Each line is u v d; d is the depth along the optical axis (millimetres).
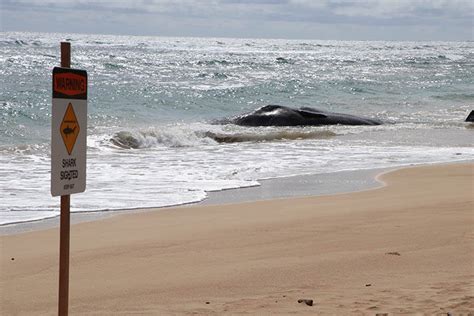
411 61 117938
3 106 34031
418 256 9844
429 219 12695
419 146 27094
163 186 17391
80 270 9336
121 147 26234
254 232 11789
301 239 11180
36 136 27859
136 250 10484
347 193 16531
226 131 30547
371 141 28578
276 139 29469
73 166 5320
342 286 8391
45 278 8914
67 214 5480
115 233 11844
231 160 22719
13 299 8039
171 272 9195
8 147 24219
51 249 10562
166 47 144750
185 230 12047
